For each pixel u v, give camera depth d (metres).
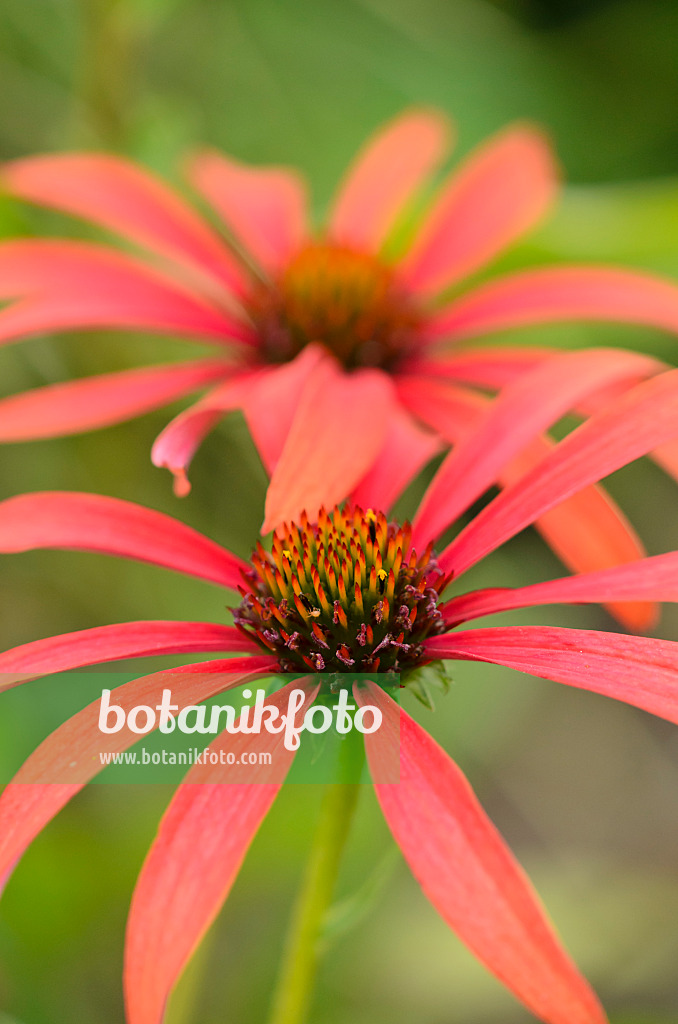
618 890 0.55
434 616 0.39
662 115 0.69
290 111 0.61
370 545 0.39
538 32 0.72
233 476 0.55
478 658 0.38
